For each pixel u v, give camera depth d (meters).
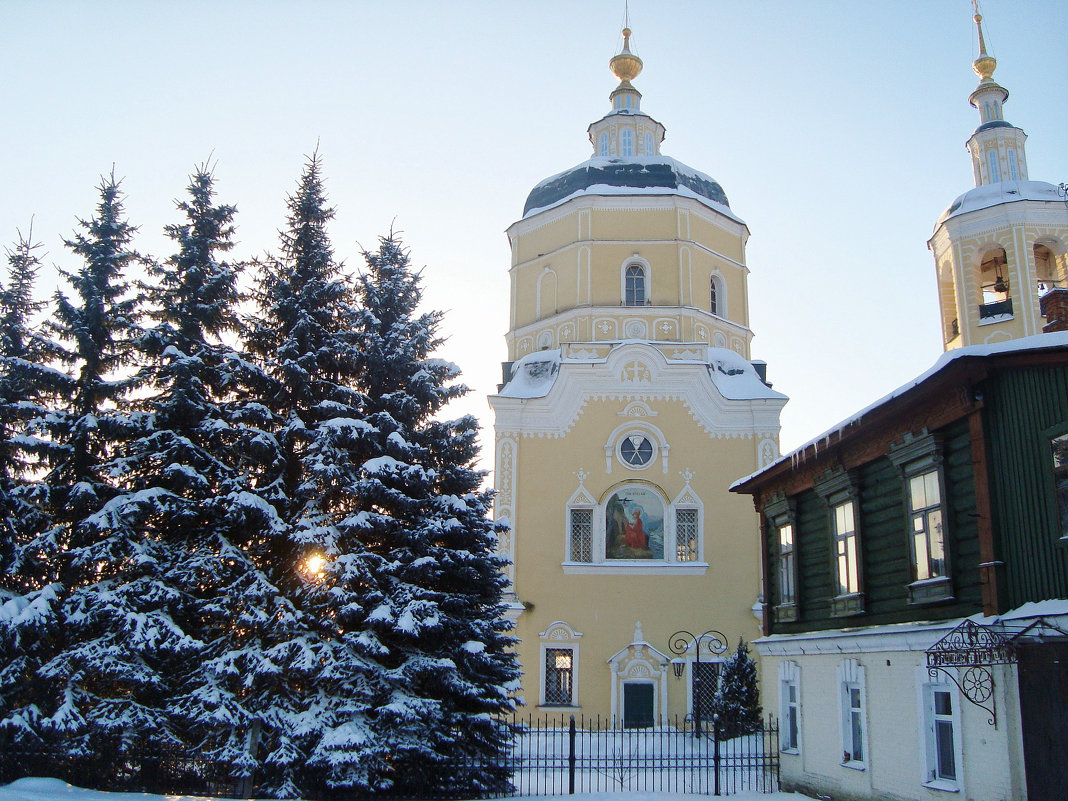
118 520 16.98
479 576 20.23
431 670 17.77
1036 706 11.48
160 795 16.16
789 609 19.83
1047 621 11.32
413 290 22.11
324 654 16.98
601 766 24.30
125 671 16.12
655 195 38.38
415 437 20.62
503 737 19.55
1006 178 34.78
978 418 13.08
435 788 18.05
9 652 16.64
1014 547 12.34
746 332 39.84
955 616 13.60
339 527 18.00
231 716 16.03
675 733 28.70
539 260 39.81
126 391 18.97
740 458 34.75
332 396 19.59
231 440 18.62
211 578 17.33
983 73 37.12
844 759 16.78
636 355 35.59
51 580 18.11
